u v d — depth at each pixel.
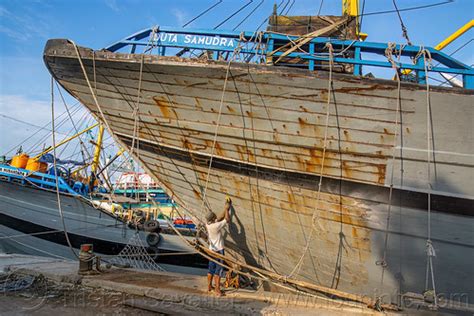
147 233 11.95
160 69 4.95
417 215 4.82
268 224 5.81
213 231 5.76
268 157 5.27
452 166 4.56
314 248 5.57
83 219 12.20
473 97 4.18
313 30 6.33
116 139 6.21
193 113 5.33
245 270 6.57
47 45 5.27
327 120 4.73
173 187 6.54
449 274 4.94
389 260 5.14
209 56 5.82
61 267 7.97
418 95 4.33
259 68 4.60
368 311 4.98
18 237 12.34
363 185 4.95
